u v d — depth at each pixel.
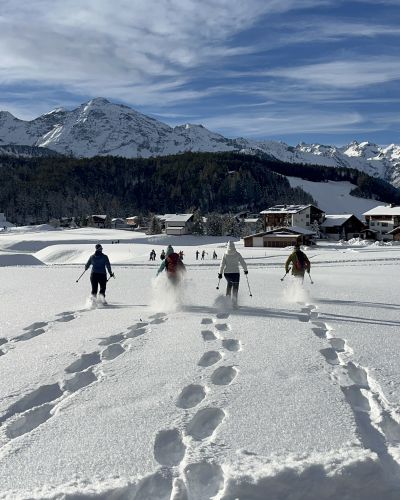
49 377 5.94
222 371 6.12
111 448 3.95
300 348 7.09
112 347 7.50
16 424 4.60
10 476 3.56
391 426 4.34
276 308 11.45
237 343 7.73
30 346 7.71
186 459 3.67
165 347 7.32
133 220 170.88
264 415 4.53
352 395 5.20
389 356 6.59
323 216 118.50
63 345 7.66
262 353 6.80
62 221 173.88
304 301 12.78
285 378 5.64
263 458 3.65
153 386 5.44
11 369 6.35
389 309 11.16
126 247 78.75
